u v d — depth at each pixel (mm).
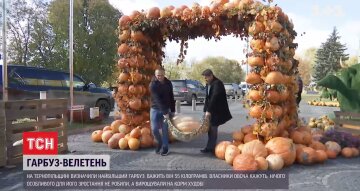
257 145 7402
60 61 39656
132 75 9867
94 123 14406
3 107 7227
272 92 7922
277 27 7871
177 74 53438
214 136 8625
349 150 8508
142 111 10156
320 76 71250
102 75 41375
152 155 8500
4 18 12094
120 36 10000
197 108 25547
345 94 11961
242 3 8258
